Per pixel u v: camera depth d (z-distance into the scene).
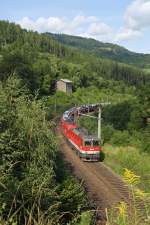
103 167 41.66
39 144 21.66
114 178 35.94
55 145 23.62
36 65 118.38
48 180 18.30
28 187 14.71
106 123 67.12
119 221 7.20
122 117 64.88
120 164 42.50
